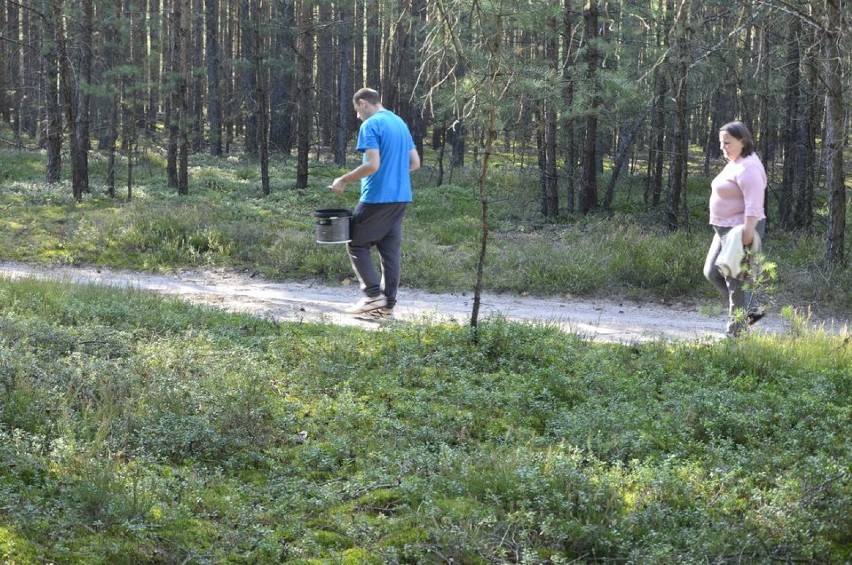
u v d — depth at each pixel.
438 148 39.53
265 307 10.95
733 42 15.39
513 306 11.65
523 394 6.54
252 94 37.78
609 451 5.61
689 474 5.16
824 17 11.59
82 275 13.70
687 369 7.45
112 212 18.64
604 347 8.14
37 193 21.83
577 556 4.36
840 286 11.70
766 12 13.12
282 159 34.03
